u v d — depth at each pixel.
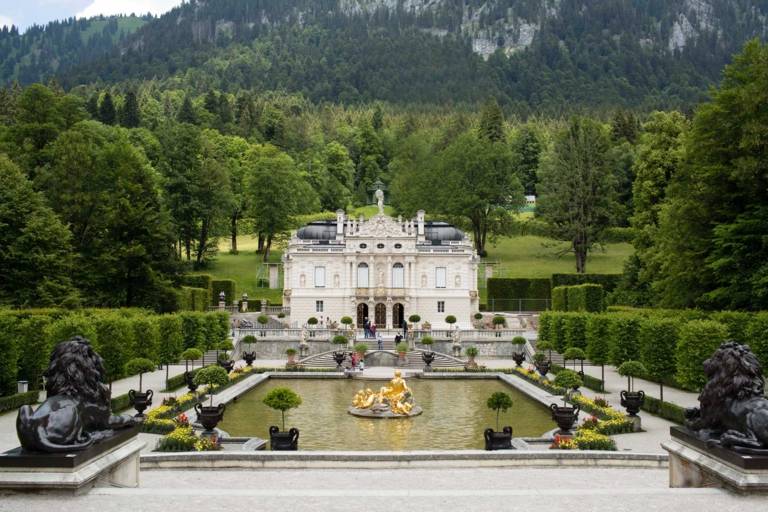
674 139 98.50
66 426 17.92
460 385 69.00
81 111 114.00
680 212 68.75
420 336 94.25
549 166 136.38
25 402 46.97
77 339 19.36
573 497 18.11
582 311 87.38
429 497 18.22
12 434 37.22
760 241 61.38
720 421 19.03
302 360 83.75
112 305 86.44
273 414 51.53
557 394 56.66
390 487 25.31
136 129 168.38
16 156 95.81
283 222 143.38
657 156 97.94
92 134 114.06
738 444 17.89
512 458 31.23
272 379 73.38
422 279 110.81
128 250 84.81
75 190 92.38
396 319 111.12
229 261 143.62
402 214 160.12
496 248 149.00
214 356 83.62
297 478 27.25
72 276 85.00
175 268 91.00
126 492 17.92
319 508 17.20
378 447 40.25
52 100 101.94
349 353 82.75
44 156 97.69
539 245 151.00
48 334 53.38
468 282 110.38
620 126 184.50
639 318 64.38
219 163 147.12
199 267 137.00
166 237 91.12
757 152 62.34
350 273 109.94
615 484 26.20
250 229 159.62
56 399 18.44
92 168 95.75
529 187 193.12
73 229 92.31
